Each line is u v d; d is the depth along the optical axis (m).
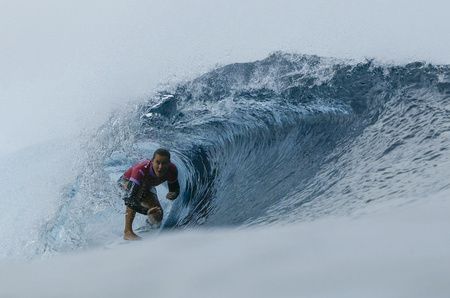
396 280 7.26
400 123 17.83
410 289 6.91
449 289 6.67
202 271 9.44
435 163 13.95
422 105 18.41
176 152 20.80
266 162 19.12
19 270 12.75
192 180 20.22
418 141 16.06
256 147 20.39
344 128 19.14
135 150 20.88
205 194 19.45
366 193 13.39
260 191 17.08
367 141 17.48
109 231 17.72
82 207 18.50
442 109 17.70
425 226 9.34
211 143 21.34
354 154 16.95
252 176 18.72
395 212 10.91
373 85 20.72
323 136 19.08
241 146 20.91
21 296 10.07
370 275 7.63
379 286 7.21
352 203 12.97
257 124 21.12
